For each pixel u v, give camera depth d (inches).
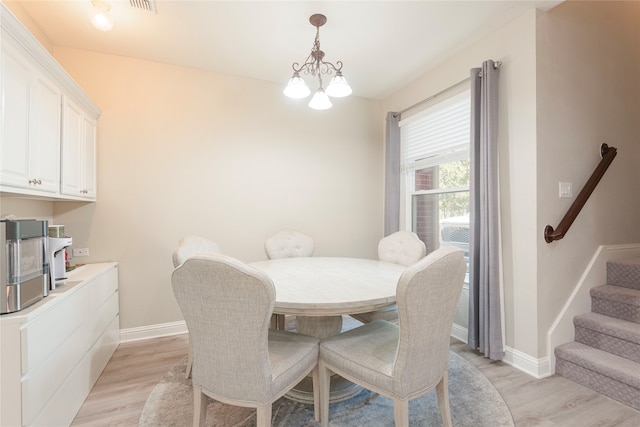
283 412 69.4
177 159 116.6
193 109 119.3
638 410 69.8
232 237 125.4
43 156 69.9
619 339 80.4
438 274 52.1
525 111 88.4
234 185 125.7
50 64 69.6
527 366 87.0
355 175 149.9
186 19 90.4
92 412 69.1
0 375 49.8
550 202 87.4
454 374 85.6
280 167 134.3
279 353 59.9
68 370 65.4
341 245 147.2
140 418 67.1
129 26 93.1
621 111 100.8
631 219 103.5
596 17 96.6
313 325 84.1
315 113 141.4
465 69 109.0
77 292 70.0
